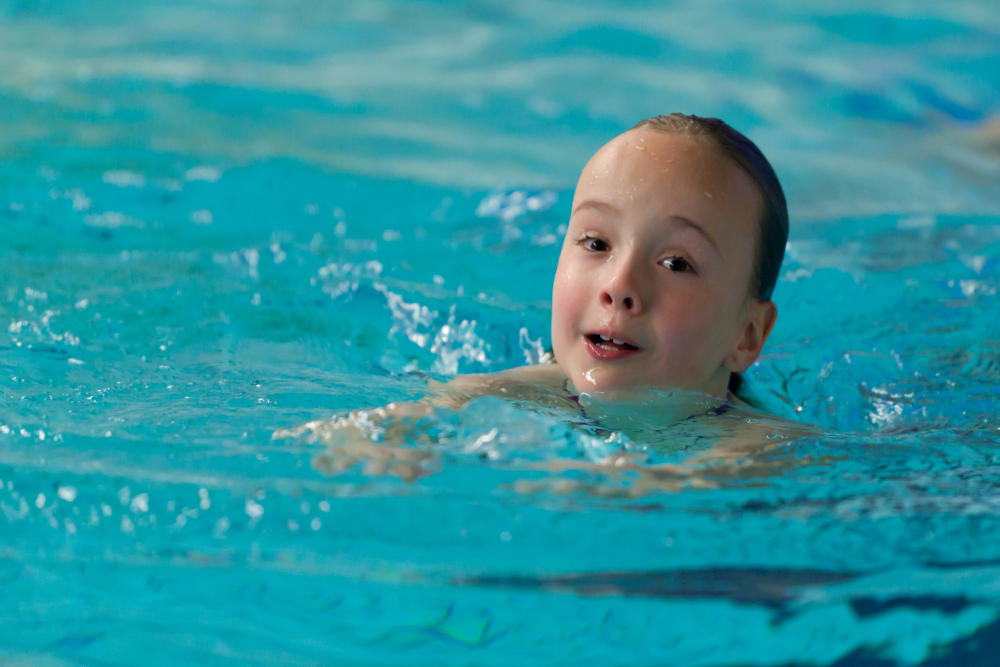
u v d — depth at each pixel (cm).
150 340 725
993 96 1986
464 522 455
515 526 454
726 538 449
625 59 2080
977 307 882
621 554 436
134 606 408
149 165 1302
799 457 547
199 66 1848
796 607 407
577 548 439
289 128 1556
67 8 2162
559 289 649
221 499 466
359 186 1288
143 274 900
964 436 602
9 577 421
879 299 907
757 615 403
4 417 552
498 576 421
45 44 1909
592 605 407
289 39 2102
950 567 433
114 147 1370
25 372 634
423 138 1568
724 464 530
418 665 379
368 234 1105
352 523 452
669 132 658
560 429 562
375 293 875
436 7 2391
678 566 430
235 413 574
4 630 397
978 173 1556
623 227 629
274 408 586
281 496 470
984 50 2148
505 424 562
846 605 409
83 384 618
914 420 662
